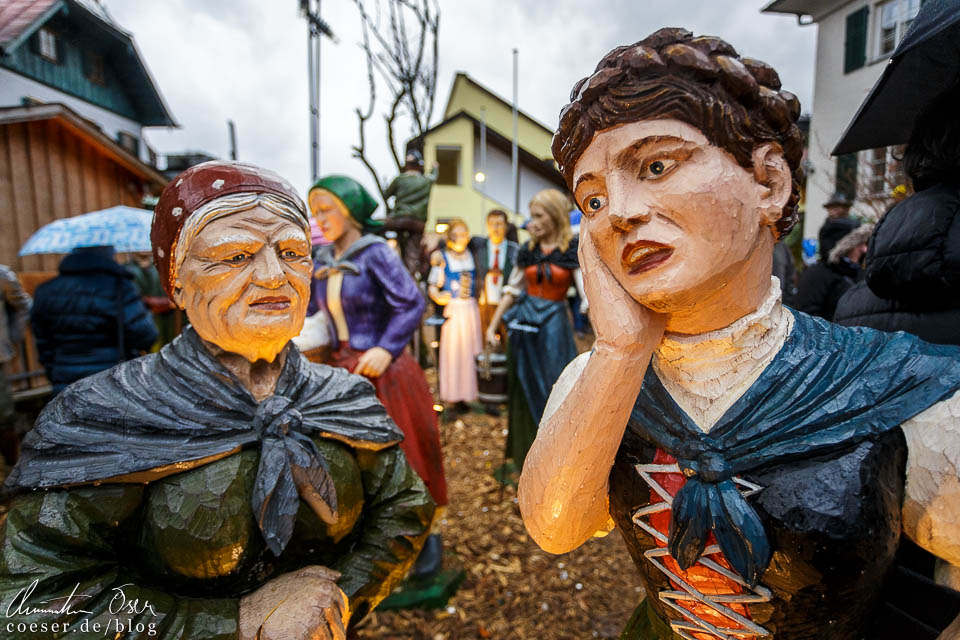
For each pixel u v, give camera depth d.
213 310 0.97
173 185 1.00
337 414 1.14
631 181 0.70
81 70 9.61
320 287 2.37
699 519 0.77
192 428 0.98
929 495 0.71
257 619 0.94
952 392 0.72
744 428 0.77
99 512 0.91
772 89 0.72
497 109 17.97
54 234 3.69
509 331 3.34
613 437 0.78
